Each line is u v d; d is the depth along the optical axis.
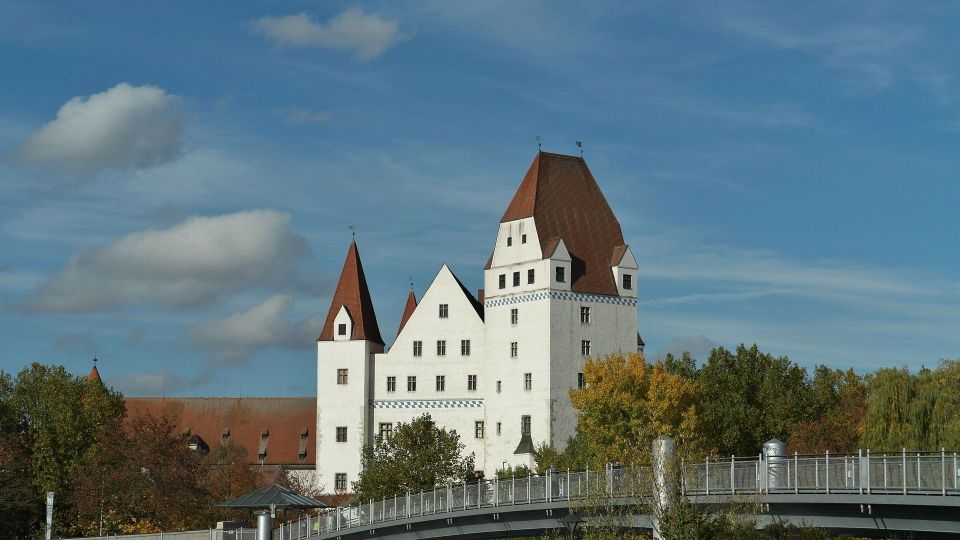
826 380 140.00
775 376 127.81
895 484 58.28
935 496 56.59
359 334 147.88
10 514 128.75
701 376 126.81
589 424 115.50
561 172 139.75
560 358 133.88
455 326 144.75
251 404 171.88
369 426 147.00
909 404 96.50
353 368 147.50
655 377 115.00
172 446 123.50
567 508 73.38
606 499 66.94
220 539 97.88
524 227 136.88
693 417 113.56
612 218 140.38
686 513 62.31
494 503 78.38
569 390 122.94
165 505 119.38
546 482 75.00
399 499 85.56
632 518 66.12
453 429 141.62
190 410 172.38
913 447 94.75
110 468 122.00
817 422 121.00
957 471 56.09
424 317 146.12
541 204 137.38
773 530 64.81
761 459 64.00
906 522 59.12
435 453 117.25
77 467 126.69
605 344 136.12
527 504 75.75
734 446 122.44
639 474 65.44
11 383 135.62
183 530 117.12
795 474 62.16
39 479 129.00
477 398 143.00
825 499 60.62
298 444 167.50
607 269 137.75
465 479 117.81
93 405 132.62
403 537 85.50
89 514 121.06
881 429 97.12
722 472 65.19
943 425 93.88
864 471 59.38
